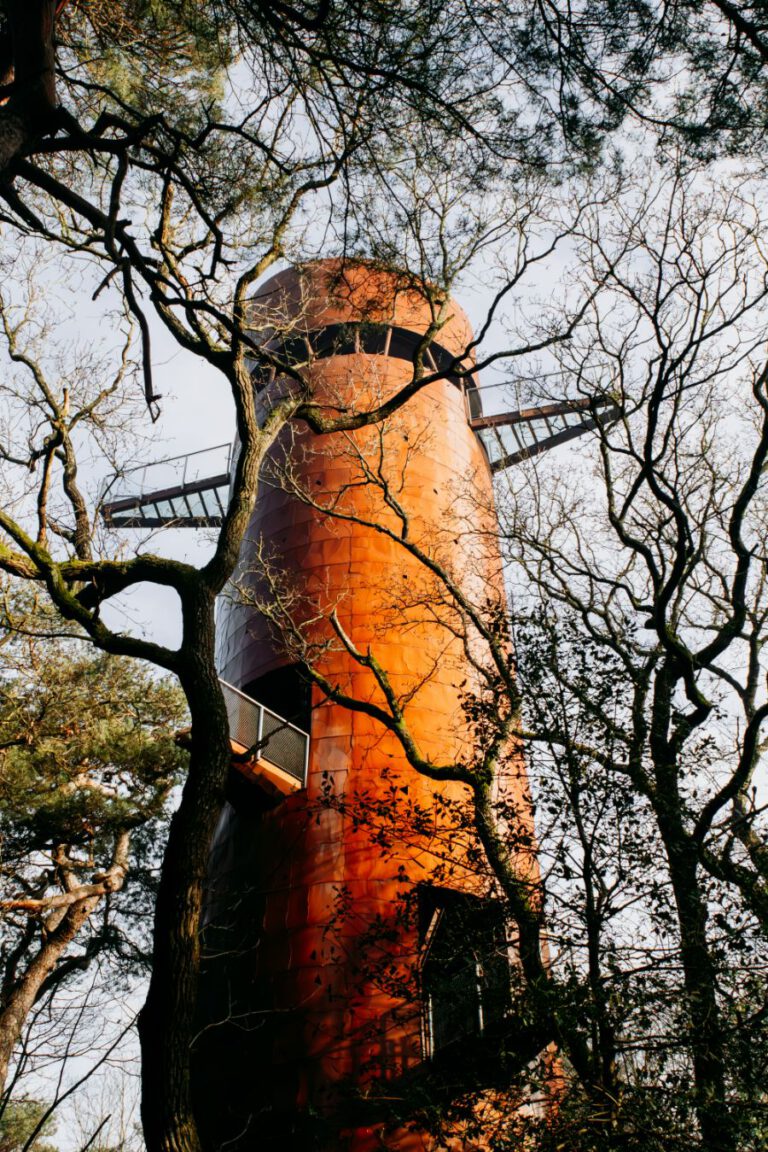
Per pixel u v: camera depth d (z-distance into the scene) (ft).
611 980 29.84
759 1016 28.91
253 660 61.52
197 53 35.86
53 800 61.87
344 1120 41.98
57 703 57.41
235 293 34.88
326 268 40.24
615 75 30.12
